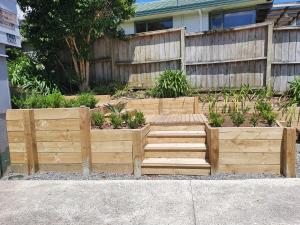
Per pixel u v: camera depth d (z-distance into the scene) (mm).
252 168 3521
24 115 3777
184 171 3615
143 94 6395
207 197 2832
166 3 10070
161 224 2336
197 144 4035
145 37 6688
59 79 7363
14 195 3033
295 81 5348
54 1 5840
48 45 6910
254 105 4859
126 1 6730
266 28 5586
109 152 3758
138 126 4125
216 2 8133
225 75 6094
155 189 3080
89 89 7016
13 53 7660
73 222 2418
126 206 2689
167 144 4094
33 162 3844
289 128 3326
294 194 2828
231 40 5941
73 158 3834
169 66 6539
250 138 3484
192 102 5645
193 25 9008
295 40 5500
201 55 6215
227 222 2332
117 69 7113
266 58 5645
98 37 6852
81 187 3211
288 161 3348
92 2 5934
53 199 2902
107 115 4422
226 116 4434
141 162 3689
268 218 2373
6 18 3691
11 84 5941
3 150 3762
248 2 7934
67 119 3785
